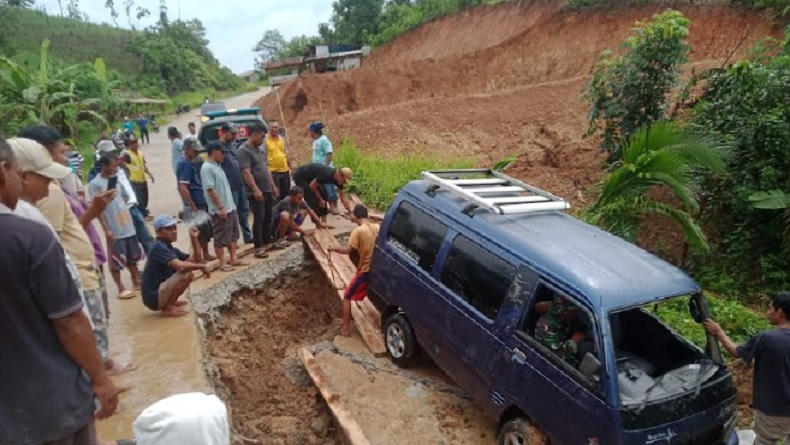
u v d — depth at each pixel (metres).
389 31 45.38
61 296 2.56
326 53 41.84
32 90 23.72
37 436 2.56
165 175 17.05
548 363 5.09
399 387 6.89
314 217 10.18
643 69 11.41
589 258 5.39
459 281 6.18
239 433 5.71
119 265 7.48
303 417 6.38
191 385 5.50
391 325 7.32
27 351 2.50
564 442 4.94
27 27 63.88
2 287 2.40
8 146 2.61
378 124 22.47
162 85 60.47
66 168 4.05
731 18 22.84
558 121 20.27
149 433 2.28
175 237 6.93
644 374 4.92
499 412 5.66
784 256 9.41
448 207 6.70
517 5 35.47
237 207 9.62
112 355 6.04
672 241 10.72
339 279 8.90
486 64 32.56
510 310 5.51
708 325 5.27
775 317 5.02
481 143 19.73
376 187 13.38
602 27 28.73
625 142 11.09
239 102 57.59
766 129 9.39
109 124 30.19
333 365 7.29
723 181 10.23
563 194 13.05
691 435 4.78
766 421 4.96
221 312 7.84
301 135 23.50
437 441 5.98
